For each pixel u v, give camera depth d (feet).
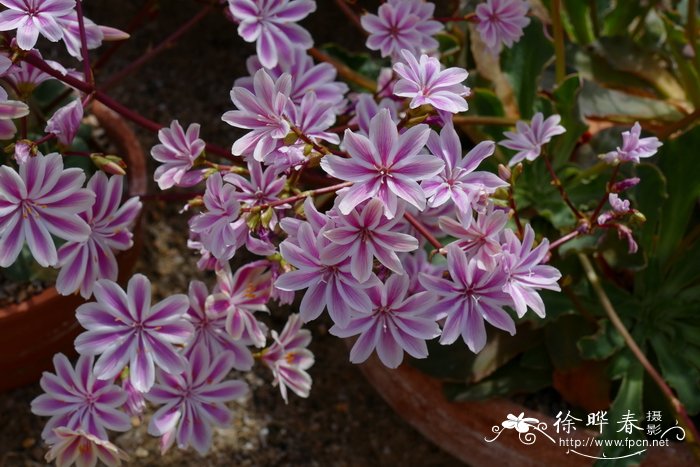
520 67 1.91
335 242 1.34
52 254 1.37
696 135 1.77
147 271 2.07
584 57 1.98
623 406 1.72
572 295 1.74
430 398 1.80
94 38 1.53
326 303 1.37
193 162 1.48
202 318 1.51
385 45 1.60
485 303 1.40
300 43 1.56
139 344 1.42
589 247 1.72
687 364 1.77
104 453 1.48
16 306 1.74
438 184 1.39
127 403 1.50
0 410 1.90
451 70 1.42
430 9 1.62
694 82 1.91
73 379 1.46
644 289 1.83
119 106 1.51
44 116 1.79
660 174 1.75
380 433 1.98
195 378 1.50
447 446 1.84
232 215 1.41
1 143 1.66
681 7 2.05
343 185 1.41
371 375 1.90
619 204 1.50
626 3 1.99
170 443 1.50
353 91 1.92
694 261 1.82
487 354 1.78
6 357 1.79
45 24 1.42
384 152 1.33
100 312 1.41
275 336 1.58
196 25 2.36
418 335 1.40
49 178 1.36
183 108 2.26
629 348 1.77
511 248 1.40
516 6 1.67
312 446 1.95
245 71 2.33
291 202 1.43
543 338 1.81
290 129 1.41
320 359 2.04
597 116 1.91
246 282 1.51
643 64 1.97
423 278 1.39
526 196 1.84
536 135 1.60
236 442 1.94
